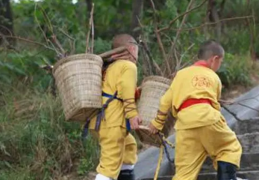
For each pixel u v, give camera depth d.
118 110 7.38
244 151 8.90
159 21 12.30
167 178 8.46
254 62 12.94
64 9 13.44
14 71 11.30
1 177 8.70
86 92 7.27
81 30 12.73
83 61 7.33
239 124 9.73
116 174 7.34
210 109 6.98
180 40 11.91
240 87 12.05
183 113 7.04
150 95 7.52
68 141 9.41
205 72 7.18
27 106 10.34
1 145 9.12
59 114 9.76
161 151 7.67
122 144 7.42
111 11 14.40
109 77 7.48
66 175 9.12
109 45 11.70
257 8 13.71
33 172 8.99
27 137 9.35
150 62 8.44
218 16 14.38
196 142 7.05
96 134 7.65
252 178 8.10
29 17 13.44
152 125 7.32
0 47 11.59
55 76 7.54
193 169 7.09
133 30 12.25
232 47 13.76
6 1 12.78
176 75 7.28
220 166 7.05
